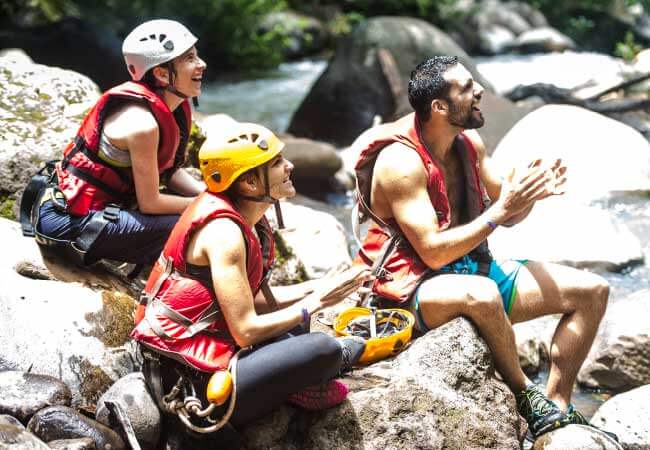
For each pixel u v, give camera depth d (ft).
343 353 10.11
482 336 11.05
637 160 21.45
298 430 10.16
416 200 11.07
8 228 12.44
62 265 12.23
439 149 11.47
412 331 11.56
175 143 12.26
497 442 10.50
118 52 39.09
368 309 11.67
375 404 10.22
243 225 9.66
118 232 12.00
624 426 11.65
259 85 44.88
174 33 12.00
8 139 14.14
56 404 10.18
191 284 9.64
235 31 49.83
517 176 11.86
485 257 11.78
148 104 11.87
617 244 17.65
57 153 14.15
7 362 10.62
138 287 12.96
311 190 23.81
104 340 11.32
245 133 9.73
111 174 12.09
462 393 10.61
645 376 13.28
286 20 54.70
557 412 10.94
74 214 12.03
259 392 9.57
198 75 12.23
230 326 9.51
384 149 11.32
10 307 11.04
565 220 18.39
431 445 10.18
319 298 9.77
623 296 16.22
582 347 11.43
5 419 9.64
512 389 11.25
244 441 9.96
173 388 9.68
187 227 9.62
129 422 9.75
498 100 26.71
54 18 43.14
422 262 11.41
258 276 9.92
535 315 11.57
